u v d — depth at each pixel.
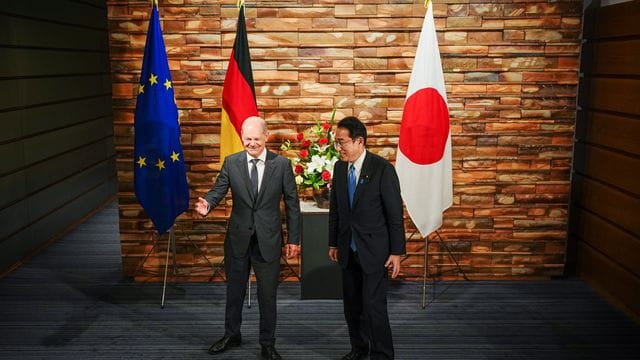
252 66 5.46
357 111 5.52
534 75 5.48
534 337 4.64
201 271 5.76
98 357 4.34
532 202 5.66
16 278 5.87
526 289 5.56
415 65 4.96
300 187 5.19
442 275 5.76
